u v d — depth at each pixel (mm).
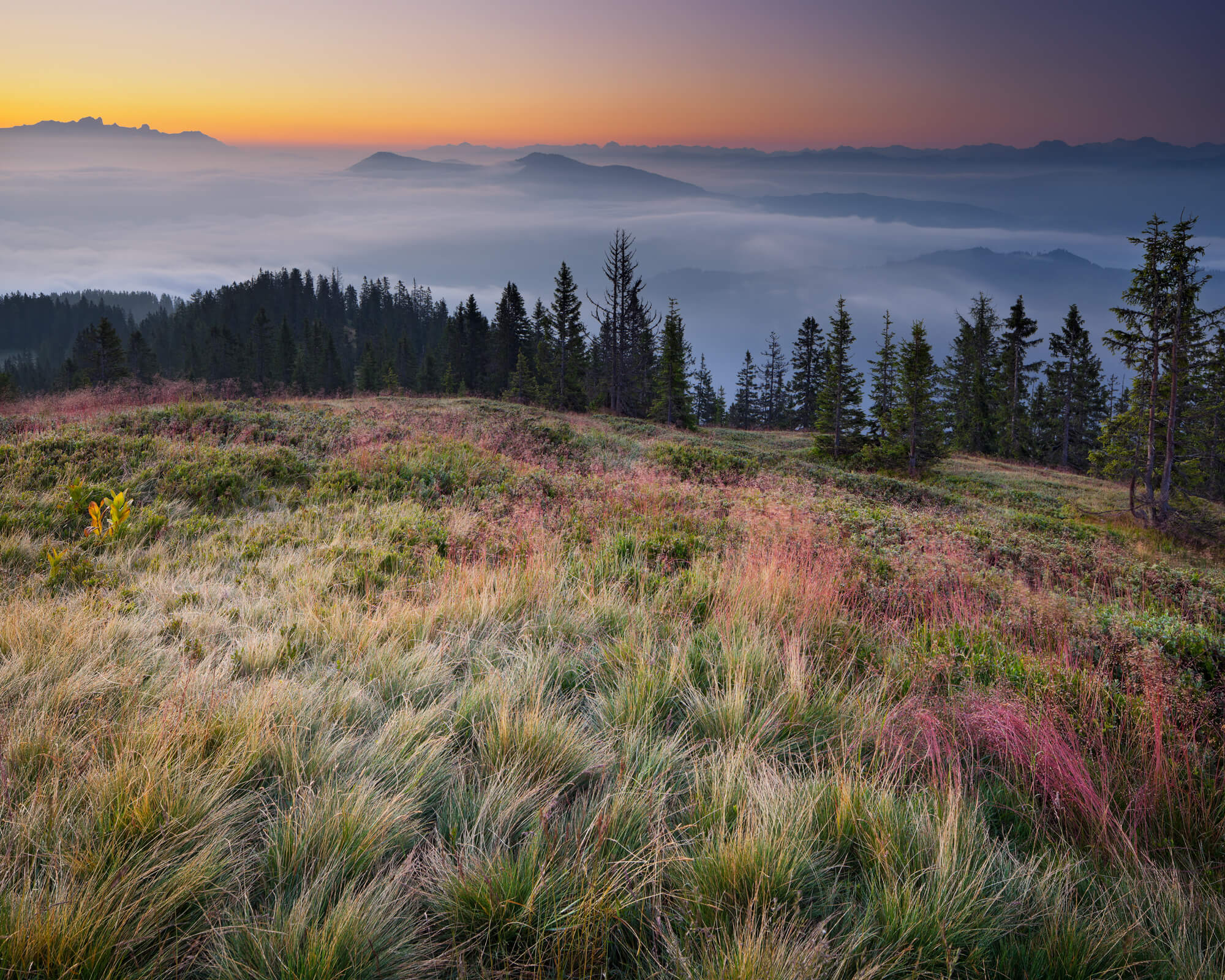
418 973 2021
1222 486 39188
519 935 2137
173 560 6355
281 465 10203
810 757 3361
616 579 6219
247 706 3236
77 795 2555
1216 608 8008
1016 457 56125
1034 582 8406
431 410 24312
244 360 97250
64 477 8562
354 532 7586
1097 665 4617
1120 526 24859
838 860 2621
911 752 3303
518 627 4996
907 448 35625
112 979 1880
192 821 2461
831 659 4613
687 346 60219
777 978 1898
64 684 3406
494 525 7969
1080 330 58812
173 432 12023
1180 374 26281
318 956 1894
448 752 3234
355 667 4055
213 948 2053
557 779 2996
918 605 5988
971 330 63375
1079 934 2170
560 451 17047
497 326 76188
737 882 2338
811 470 22766
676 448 20094
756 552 6910
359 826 2465
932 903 2246
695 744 3424
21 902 1981
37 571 5719
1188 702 3852
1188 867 2691
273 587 5777
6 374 49625
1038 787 3166
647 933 2262
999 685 4066
